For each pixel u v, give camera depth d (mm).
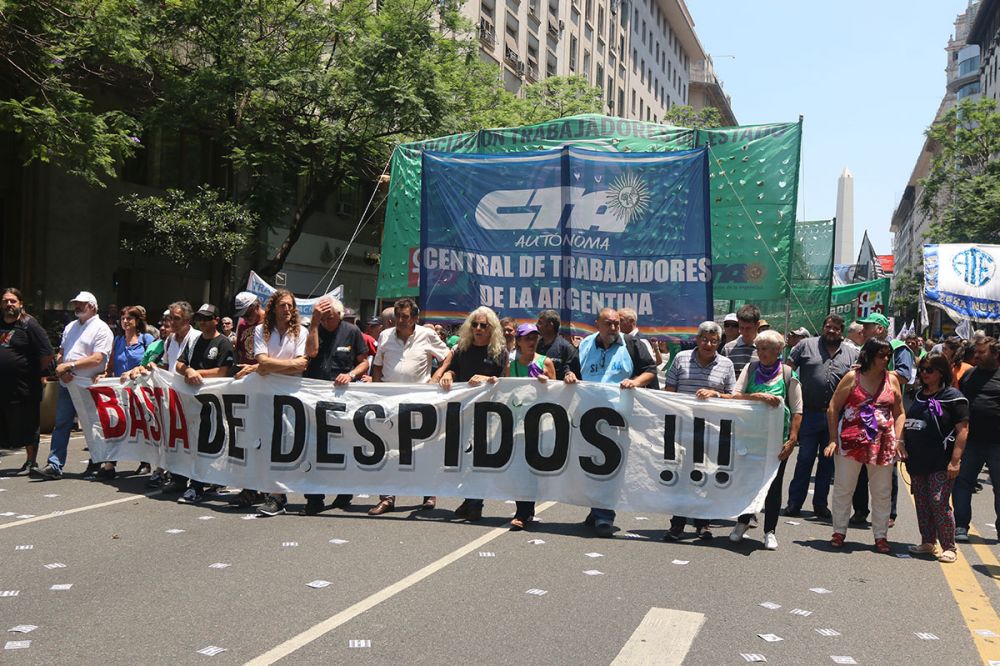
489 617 4828
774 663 4262
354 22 21125
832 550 7008
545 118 28859
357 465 7816
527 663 4148
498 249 10031
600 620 4832
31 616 4684
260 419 7879
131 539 6500
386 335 8234
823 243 18531
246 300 8289
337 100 19953
